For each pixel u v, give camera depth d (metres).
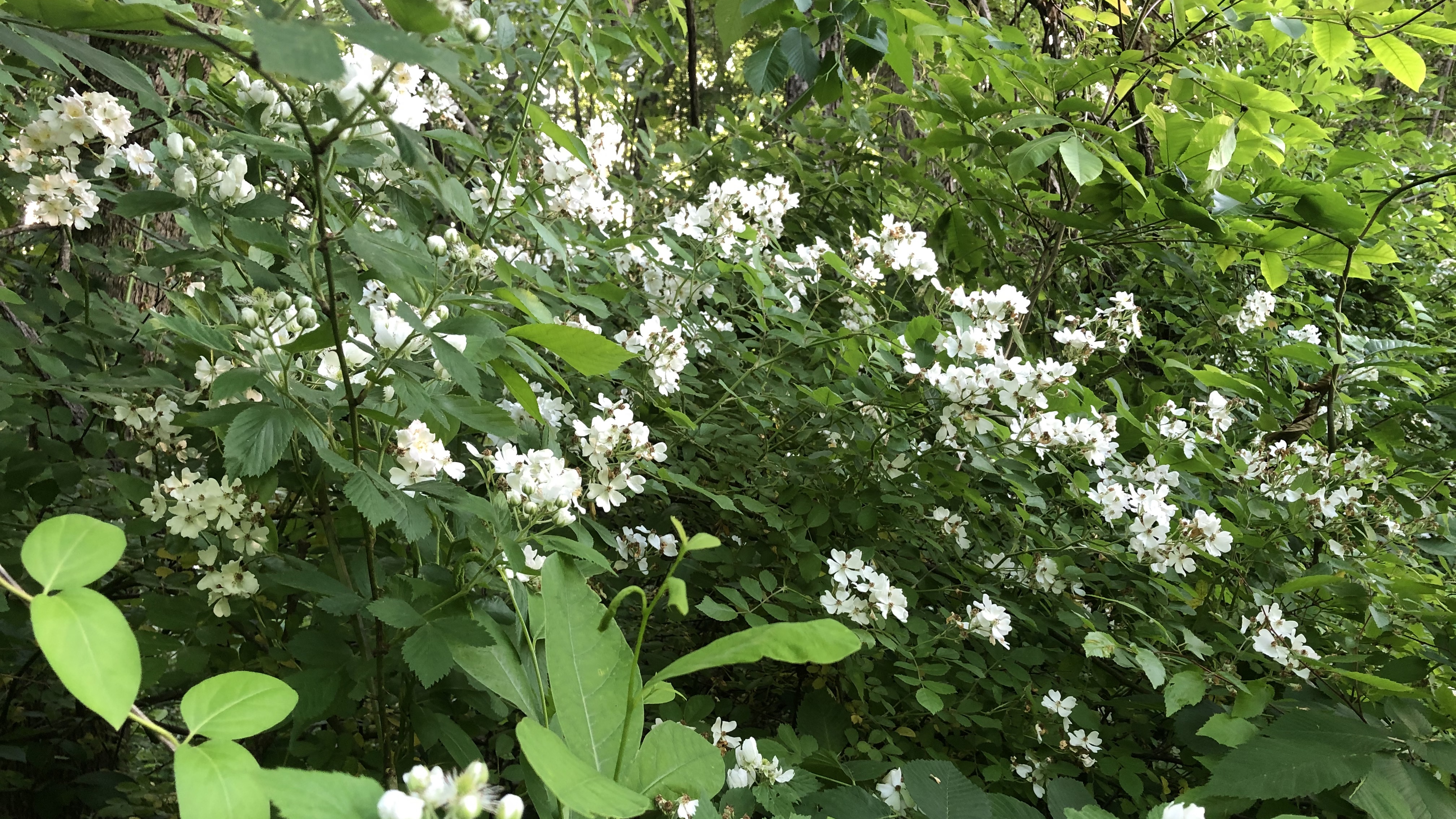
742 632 1.03
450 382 1.63
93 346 2.41
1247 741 2.15
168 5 1.50
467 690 1.78
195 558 2.03
